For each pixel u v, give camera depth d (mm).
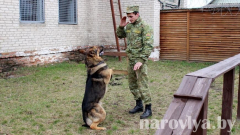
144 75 4512
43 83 7184
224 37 10211
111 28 11797
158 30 11281
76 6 11180
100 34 11984
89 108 4105
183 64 10328
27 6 9289
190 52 10930
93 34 11930
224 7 9945
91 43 11953
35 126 4258
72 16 11141
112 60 11078
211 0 13305
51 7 10078
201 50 10711
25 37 9211
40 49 9750
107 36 11914
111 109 5145
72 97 5891
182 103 2154
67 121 4492
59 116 4719
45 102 5480
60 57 10609
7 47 8672
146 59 4367
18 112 4848
